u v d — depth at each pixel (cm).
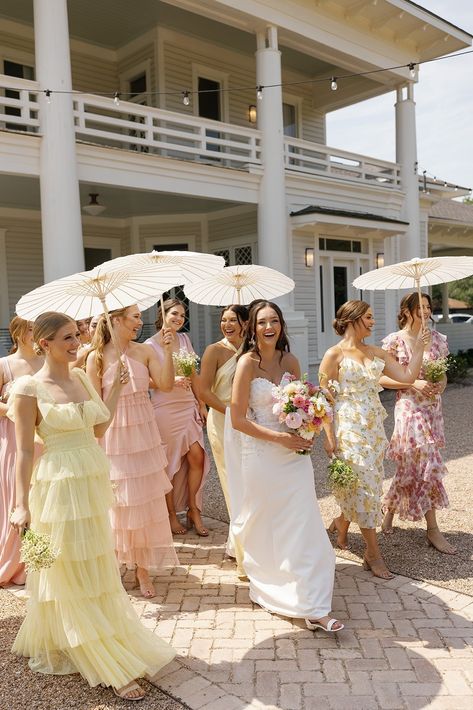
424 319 450
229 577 449
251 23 1172
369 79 1620
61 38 867
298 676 320
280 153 1199
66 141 877
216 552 498
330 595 365
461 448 851
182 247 1454
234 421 373
